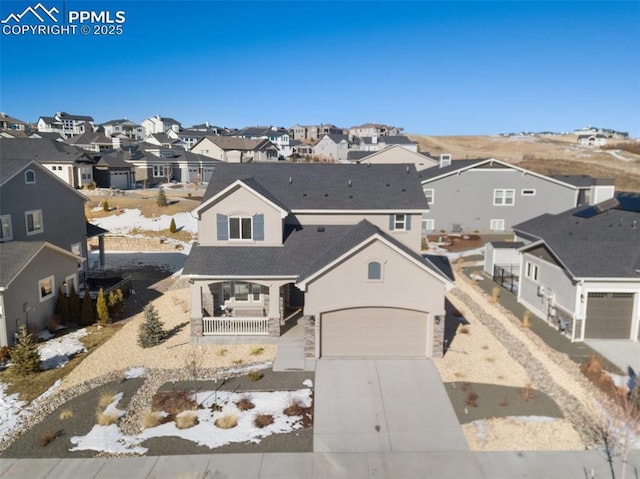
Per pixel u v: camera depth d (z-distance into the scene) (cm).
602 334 2183
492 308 2656
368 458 1341
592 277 2094
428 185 4631
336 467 1302
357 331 1997
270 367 1914
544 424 1497
